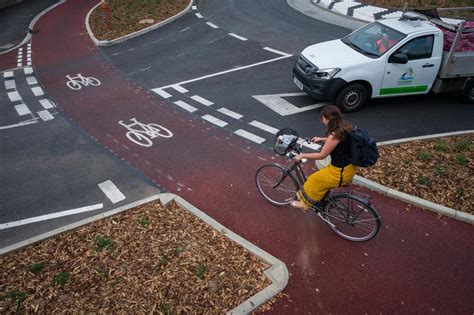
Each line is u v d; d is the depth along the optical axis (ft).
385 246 18.28
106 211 21.35
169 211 20.31
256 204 21.34
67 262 16.97
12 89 38.34
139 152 26.84
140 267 16.53
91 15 64.13
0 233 19.95
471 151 24.98
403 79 31.50
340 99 31.09
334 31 54.34
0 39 54.85
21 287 15.71
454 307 15.31
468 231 19.16
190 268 16.46
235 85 37.40
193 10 64.23
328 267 17.12
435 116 31.65
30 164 25.90
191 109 32.81
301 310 15.02
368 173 22.91
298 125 29.94
